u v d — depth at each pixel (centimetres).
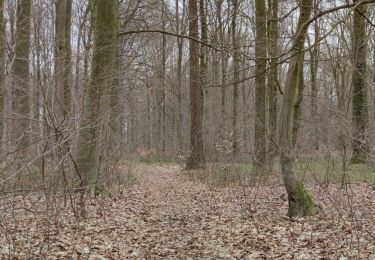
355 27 1263
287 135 773
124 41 1612
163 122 2966
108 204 917
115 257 580
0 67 1002
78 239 641
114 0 1020
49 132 576
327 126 761
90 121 899
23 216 700
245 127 1752
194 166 1759
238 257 586
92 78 964
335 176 1076
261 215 844
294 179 782
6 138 591
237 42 1152
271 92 1600
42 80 707
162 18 1888
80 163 920
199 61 1839
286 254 581
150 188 1357
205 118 1859
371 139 780
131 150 1944
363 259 538
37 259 530
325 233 662
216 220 827
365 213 771
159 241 682
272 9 1395
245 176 1334
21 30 1229
